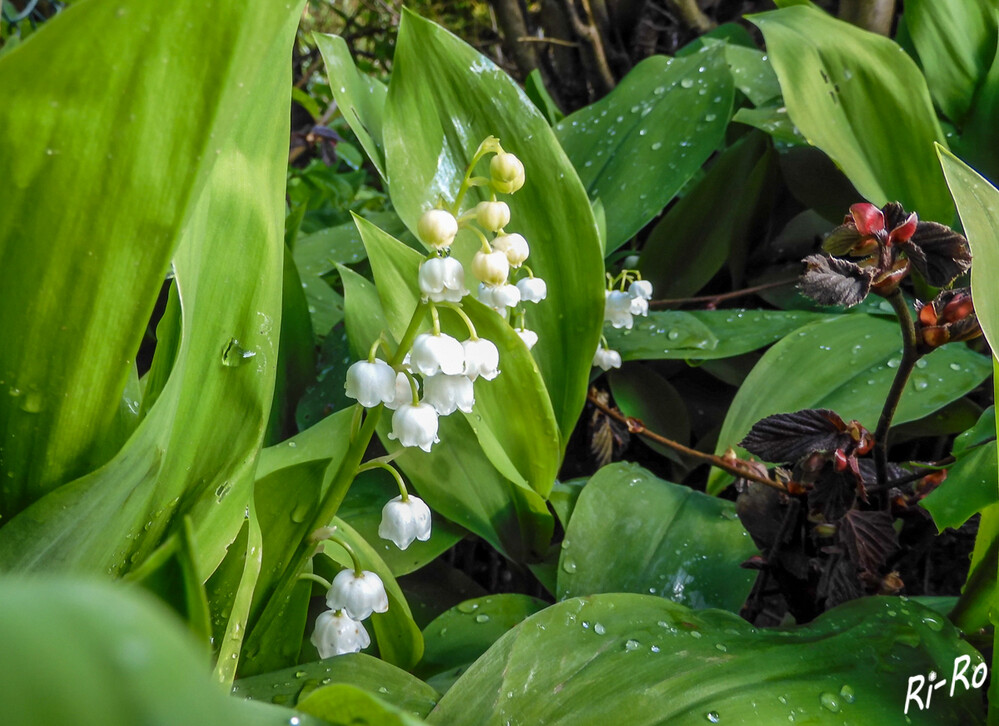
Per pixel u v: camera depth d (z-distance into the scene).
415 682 0.32
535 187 0.37
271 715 0.26
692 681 0.30
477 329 0.35
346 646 0.32
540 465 0.37
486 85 0.37
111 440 0.30
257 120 0.30
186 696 0.14
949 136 0.45
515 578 0.41
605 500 0.37
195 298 0.30
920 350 0.32
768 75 0.52
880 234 0.32
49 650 0.13
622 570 0.36
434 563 0.39
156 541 0.30
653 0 0.73
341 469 0.32
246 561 0.30
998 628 0.30
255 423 0.30
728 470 0.37
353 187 0.80
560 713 0.30
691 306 0.49
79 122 0.27
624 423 0.43
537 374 0.35
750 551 0.36
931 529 0.36
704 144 0.43
